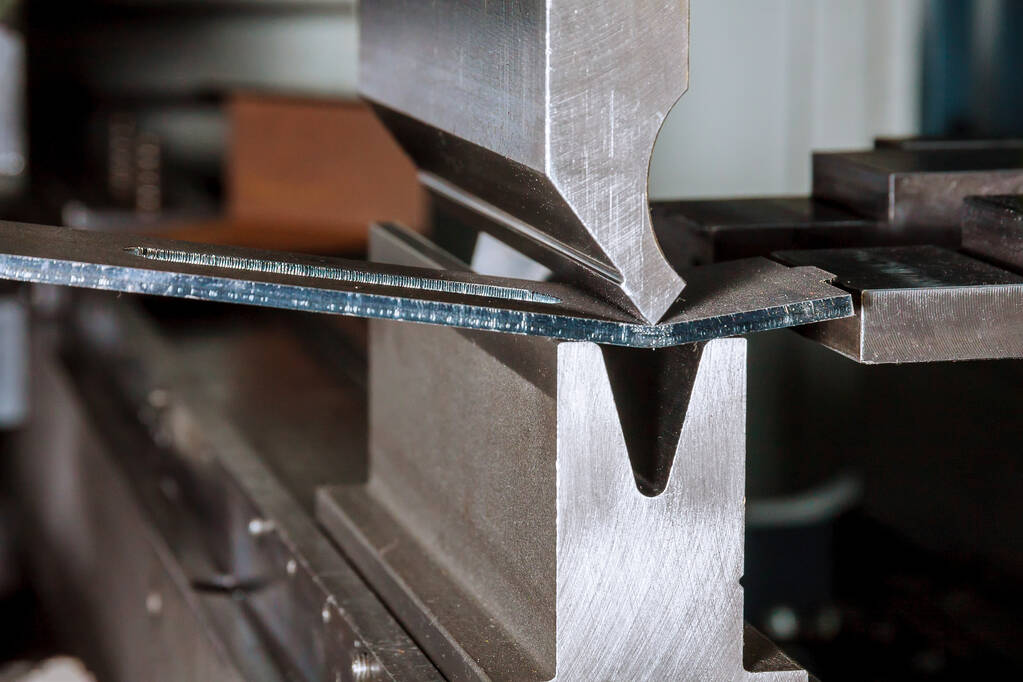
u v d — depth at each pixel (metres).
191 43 2.91
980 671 1.03
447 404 0.86
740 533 0.71
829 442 1.40
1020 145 1.10
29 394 2.27
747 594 1.25
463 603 0.81
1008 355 0.72
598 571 0.69
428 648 0.80
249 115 2.39
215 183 2.88
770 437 1.56
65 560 1.84
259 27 2.79
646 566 0.70
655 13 0.64
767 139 1.98
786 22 1.94
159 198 2.74
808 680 0.77
